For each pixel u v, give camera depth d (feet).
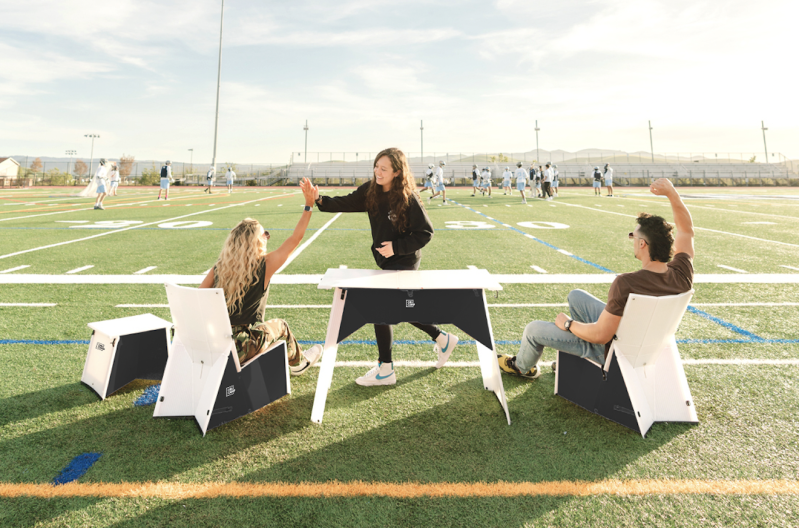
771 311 14.42
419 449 7.33
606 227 35.91
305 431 7.89
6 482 6.42
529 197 77.87
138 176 167.53
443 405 8.82
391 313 8.64
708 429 7.88
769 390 9.25
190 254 24.34
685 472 6.73
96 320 13.57
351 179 160.56
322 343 12.08
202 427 7.74
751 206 54.19
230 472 6.72
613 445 7.43
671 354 8.25
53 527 5.64
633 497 6.22
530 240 29.45
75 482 6.45
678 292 7.63
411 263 9.80
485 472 6.75
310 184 8.45
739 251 24.81
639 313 7.36
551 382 9.88
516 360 9.89
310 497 6.20
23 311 14.32
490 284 8.33
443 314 8.64
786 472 6.70
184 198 73.87
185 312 7.81
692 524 5.74
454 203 61.93
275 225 38.04
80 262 21.98
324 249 26.48
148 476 6.61
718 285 17.62
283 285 18.17
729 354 11.07
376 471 6.77
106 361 8.96
